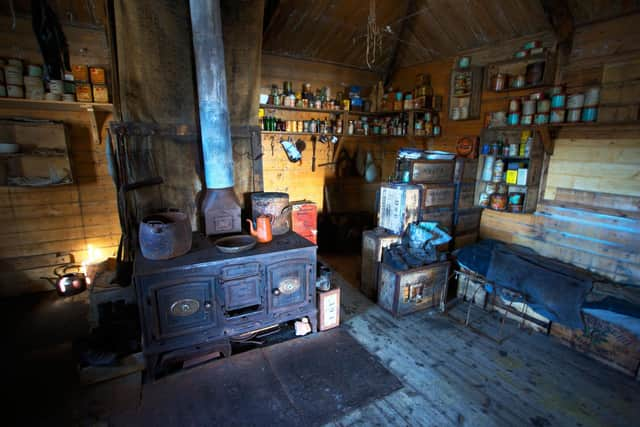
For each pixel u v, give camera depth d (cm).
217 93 222
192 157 252
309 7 322
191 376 198
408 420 170
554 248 278
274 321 225
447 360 218
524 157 276
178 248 200
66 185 299
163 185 244
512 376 203
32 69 259
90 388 187
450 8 314
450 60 359
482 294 284
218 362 210
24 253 295
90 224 314
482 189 321
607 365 213
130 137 227
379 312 277
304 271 229
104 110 298
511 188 305
